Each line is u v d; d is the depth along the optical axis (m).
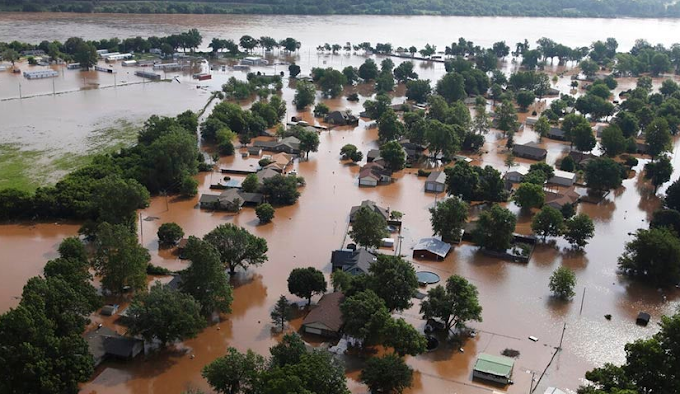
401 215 153.00
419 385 94.12
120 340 97.44
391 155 191.25
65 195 147.25
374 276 109.50
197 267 104.94
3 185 160.50
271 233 145.00
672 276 127.88
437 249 136.88
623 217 167.12
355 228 135.88
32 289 93.62
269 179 165.50
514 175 185.50
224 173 183.12
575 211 162.62
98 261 113.06
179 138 174.25
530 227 154.75
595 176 180.25
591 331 111.44
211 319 109.44
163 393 89.62
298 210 159.88
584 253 143.88
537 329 111.06
